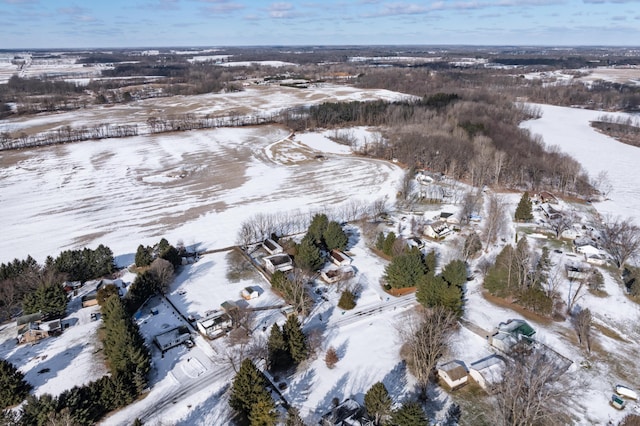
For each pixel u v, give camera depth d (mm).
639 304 73062
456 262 73938
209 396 52969
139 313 69438
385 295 75188
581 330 63062
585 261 86312
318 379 55750
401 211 110812
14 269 74062
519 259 73562
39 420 44875
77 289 76500
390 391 53781
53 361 58812
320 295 74875
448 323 60094
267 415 46344
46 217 106938
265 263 83062
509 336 61500
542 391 49250
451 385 54188
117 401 50281
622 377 56312
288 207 113062
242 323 65062
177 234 98375
